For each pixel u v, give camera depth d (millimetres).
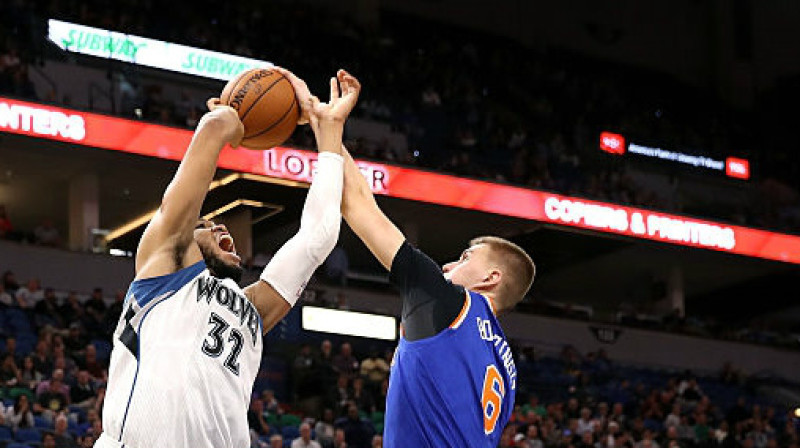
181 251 3795
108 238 29734
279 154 26984
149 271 3754
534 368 27969
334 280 27594
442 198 28891
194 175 3855
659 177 33344
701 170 33906
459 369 4148
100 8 28641
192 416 3637
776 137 37375
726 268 34625
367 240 4234
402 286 4188
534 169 31453
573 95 35375
